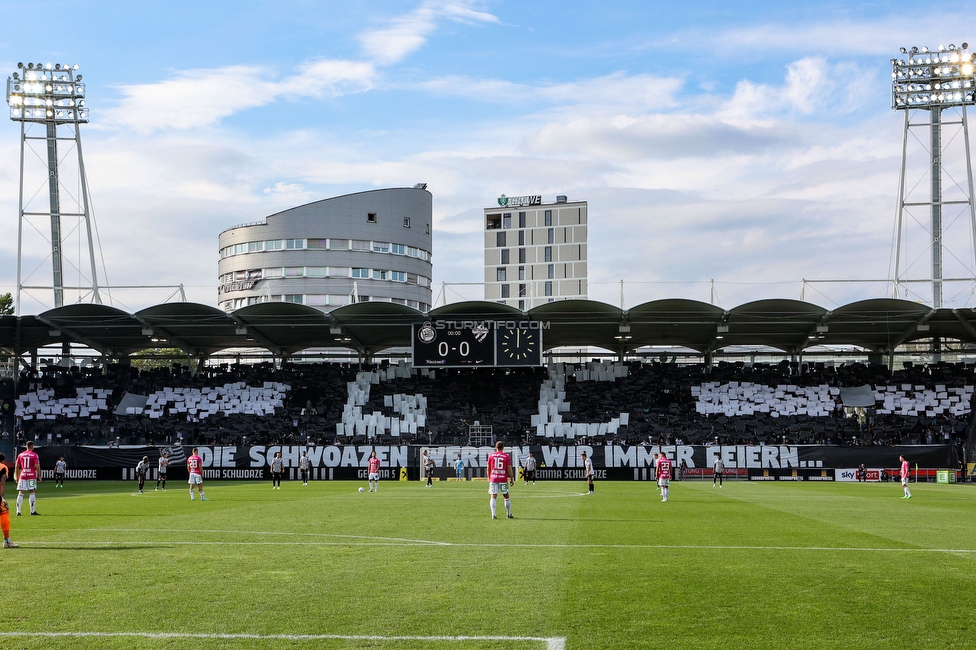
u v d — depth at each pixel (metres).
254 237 143.62
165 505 35.12
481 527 25.22
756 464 64.19
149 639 11.95
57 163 81.00
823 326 68.69
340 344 82.88
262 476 65.19
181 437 71.00
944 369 77.25
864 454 63.47
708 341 80.31
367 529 24.58
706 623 12.81
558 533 23.61
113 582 15.73
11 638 11.95
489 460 28.77
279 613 13.37
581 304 66.56
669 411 74.06
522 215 166.50
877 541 22.11
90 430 72.69
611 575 16.61
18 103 79.25
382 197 143.88
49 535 23.05
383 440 70.81
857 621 12.96
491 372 80.81
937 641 11.91
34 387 77.31
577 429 71.25
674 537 22.78
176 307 67.12
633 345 83.38
